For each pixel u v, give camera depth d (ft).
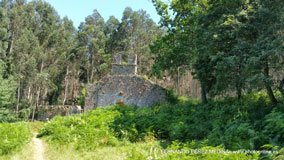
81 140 59.77
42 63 219.41
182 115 70.90
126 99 101.24
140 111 81.87
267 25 59.52
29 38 220.02
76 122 75.25
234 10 63.77
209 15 68.54
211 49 66.39
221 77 63.52
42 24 261.44
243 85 62.95
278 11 58.90
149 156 40.19
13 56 198.90
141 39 268.62
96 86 103.19
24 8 248.11
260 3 61.21
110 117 76.18
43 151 56.03
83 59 243.19
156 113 79.05
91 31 255.09
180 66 97.76
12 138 58.18
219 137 50.85
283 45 54.13
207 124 60.49
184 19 91.86
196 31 72.49
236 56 59.47
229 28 62.75
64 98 214.28
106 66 227.81
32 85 205.46
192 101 93.91
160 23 96.17
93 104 102.06
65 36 264.93
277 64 57.67
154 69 96.32
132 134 62.64
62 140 62.08
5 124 75.15
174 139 57.57
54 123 76.18
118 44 263.90
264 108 60.44
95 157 47.50
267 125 47.80
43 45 242.17
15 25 222.89
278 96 70.59
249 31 61.87
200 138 56.44
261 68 57.36
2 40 202.59
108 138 59.88
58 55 237.66
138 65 237.04
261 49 56.75
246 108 64.80
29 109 165.89
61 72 235.20
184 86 164.55
